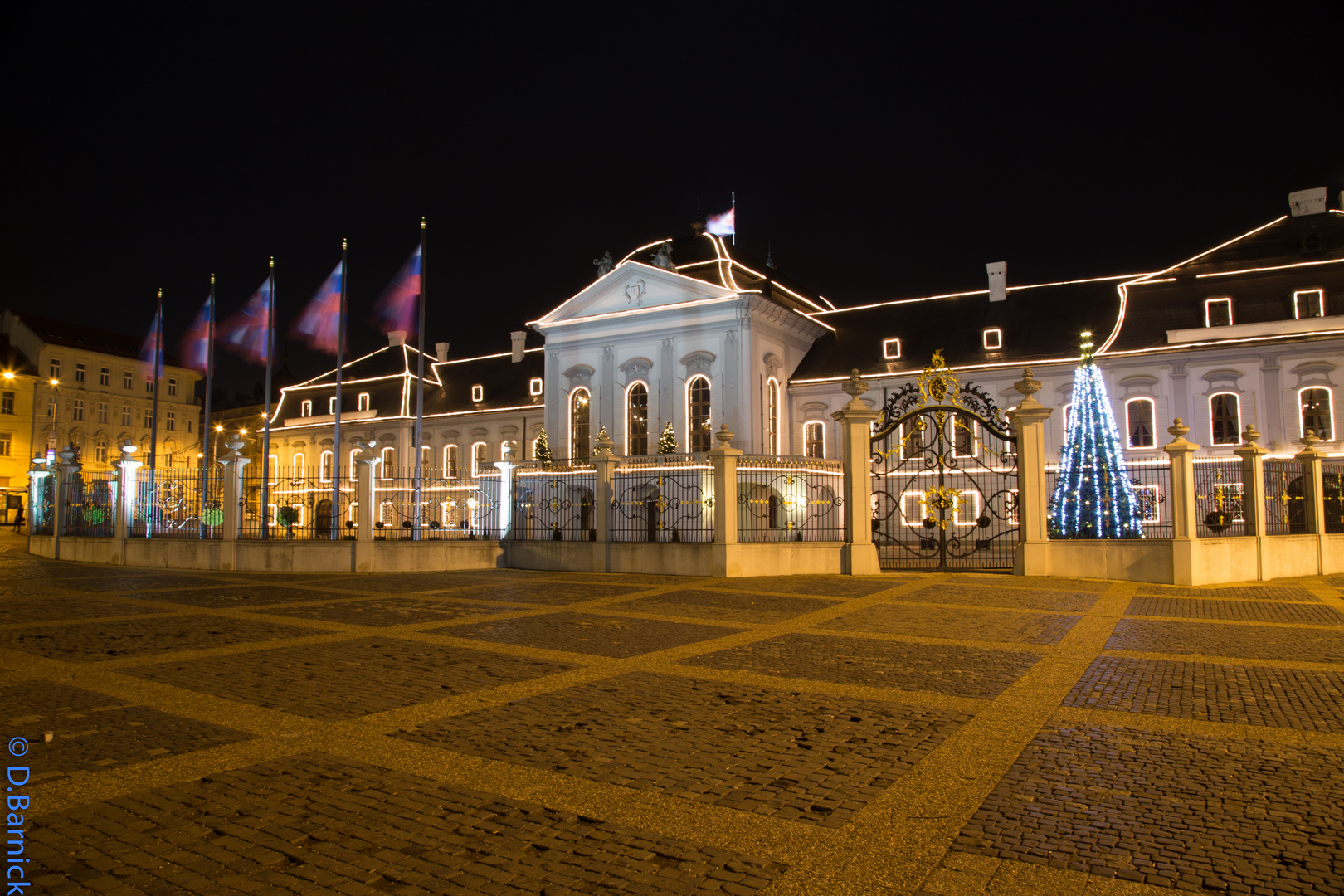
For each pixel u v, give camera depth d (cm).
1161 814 545
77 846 489
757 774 614
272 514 2952
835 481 2531
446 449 6012
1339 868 470
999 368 4266
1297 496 2227
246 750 665
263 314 3362
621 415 4547
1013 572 2073
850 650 1077
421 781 599
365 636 1182
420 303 3084
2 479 7056
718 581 1959
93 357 7812
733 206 4862
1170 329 3988
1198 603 1538
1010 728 734
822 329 5016
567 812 543
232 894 435
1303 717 773
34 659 1019
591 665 984
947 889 444
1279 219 4100
